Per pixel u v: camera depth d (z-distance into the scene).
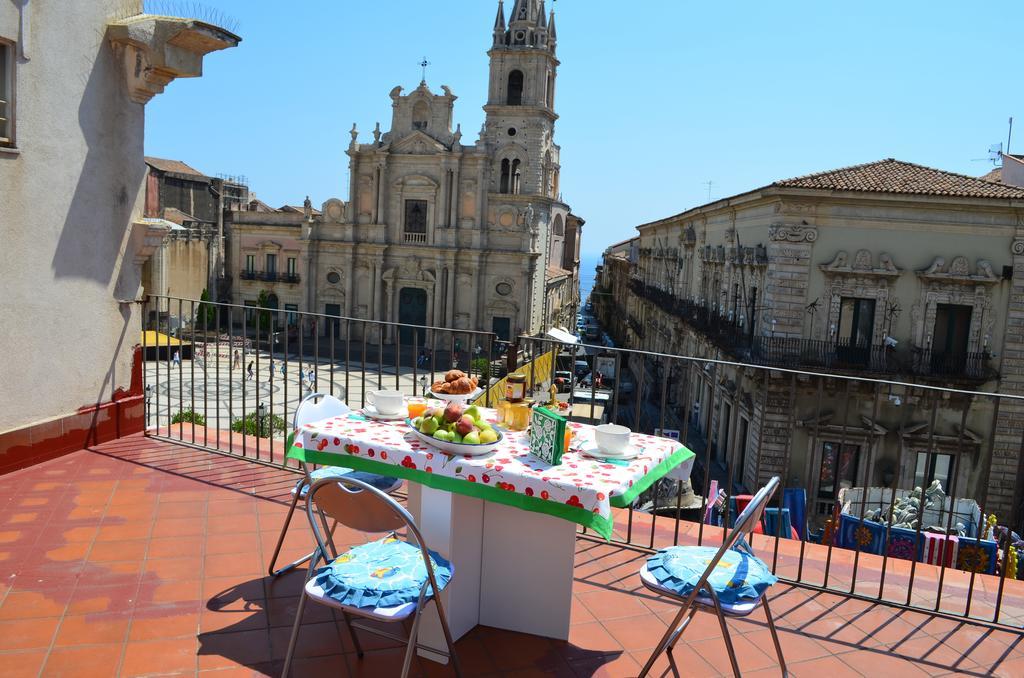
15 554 4.94
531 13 53.66
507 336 49.88
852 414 21.67
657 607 4.64
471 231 49.66
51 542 5.14
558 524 4.14
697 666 4.02
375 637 4.15
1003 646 4.40
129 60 7.25
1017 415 21.00
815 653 4.22
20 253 6.43
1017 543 11.76
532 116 53.50
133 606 4.33
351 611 3.33
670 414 34.41
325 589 3.45
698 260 35.44
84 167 6.97
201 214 54.91
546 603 4.21
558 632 4.21
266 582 4.70
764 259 23.17
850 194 21.44
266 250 54.97
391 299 51.12
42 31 6.41
